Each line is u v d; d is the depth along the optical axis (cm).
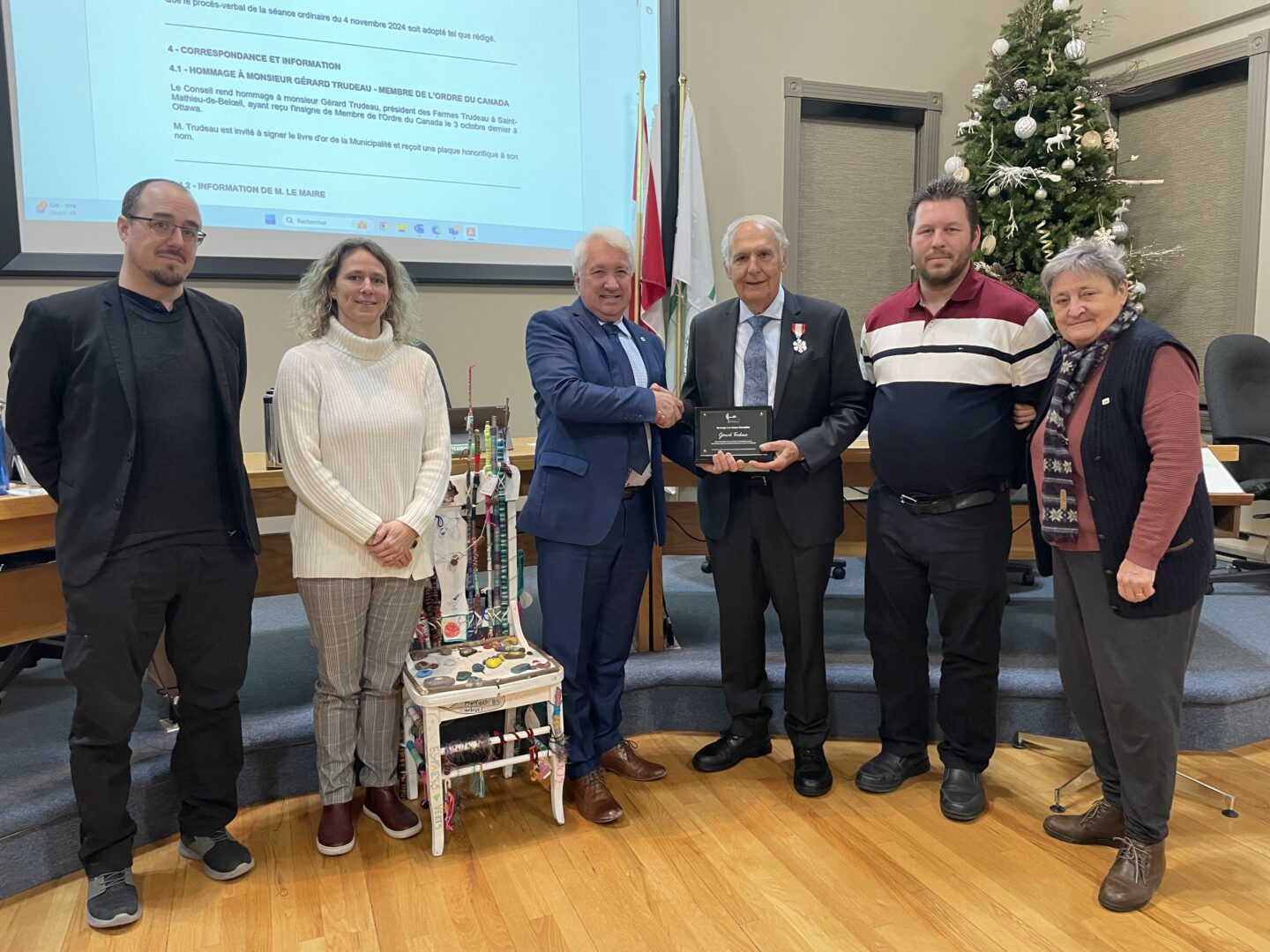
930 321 211
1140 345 173
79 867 199
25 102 307
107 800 179
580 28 390
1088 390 181
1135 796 182
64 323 167
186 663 187
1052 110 413
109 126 316
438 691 199
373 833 213
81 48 311
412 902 185
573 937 173
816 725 231
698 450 218
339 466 192
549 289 401
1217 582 363
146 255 168
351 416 192
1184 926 173
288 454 190
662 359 233
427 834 213
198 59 326
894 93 470
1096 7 478
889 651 230
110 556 170
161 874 196
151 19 319
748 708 245
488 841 210
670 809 223
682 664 274
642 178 390
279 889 190
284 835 213
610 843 208
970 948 168
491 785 241
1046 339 207
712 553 236
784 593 227
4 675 253
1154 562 170
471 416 228
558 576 215
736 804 225
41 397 169
